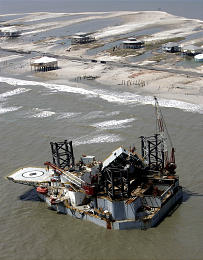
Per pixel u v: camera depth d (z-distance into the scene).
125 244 60.44
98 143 98.50
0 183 81.44
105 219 63.78
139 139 99.19
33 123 116.38
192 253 57.59
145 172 73.31
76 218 68.06
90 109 126.69
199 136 98.69
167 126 106.62
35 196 76.25
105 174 66.25
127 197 64.88
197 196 72.44
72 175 70.44
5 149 98.25
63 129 110.06
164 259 56.75
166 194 69.19
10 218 69.00
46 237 63.16
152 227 64.06
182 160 86.12
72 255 58.66
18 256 58.94
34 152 95.75
